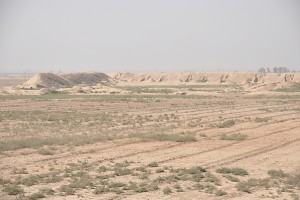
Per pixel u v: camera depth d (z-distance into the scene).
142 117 59.53
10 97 100.12
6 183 23.70
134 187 22.56
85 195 21.25
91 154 32.69
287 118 57.38
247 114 63.31
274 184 23.62
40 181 24.23
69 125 50.75
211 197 20.98
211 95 110.38
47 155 32.25
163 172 26.64
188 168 27.70
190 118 58.31
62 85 169.50
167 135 40.72
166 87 175.25
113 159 30.86
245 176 25.67
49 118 57.56
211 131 45.22
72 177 25.14
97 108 74.56
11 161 29.97
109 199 20.55
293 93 116.00
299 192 21.98
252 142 38.09
